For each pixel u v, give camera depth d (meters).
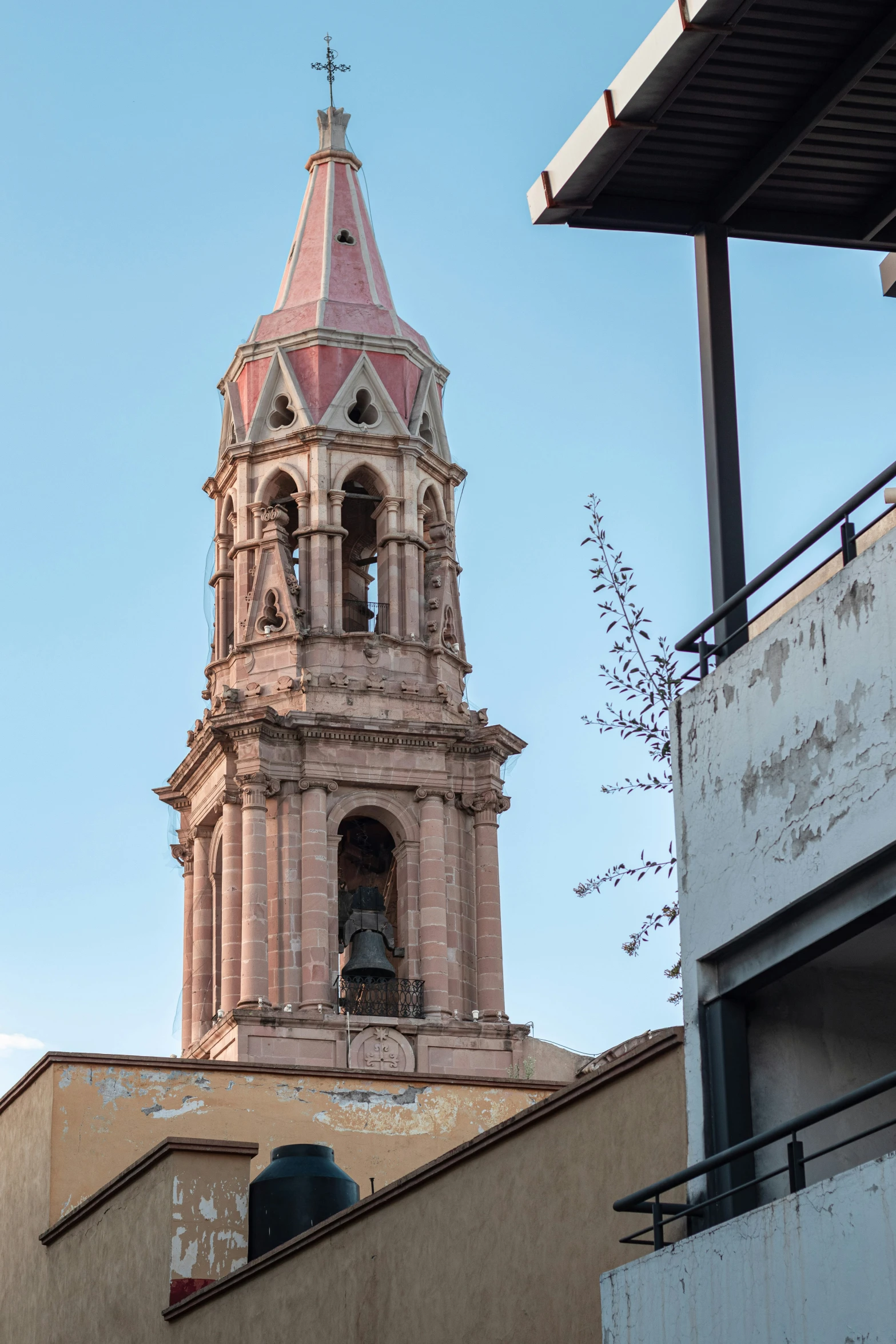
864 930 20.44
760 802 21.25
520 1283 24.97
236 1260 33.59
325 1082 41.31
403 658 77.12
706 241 24.56
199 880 77.69
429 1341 26.58
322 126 87.12
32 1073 41.19
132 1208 35.44
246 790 74.38
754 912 21.19
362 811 75.44
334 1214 31.47
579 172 23.72
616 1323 20.23
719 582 23.30
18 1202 41.22
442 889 74.69
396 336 80.56
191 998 76.75
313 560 77.19
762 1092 22.17
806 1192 17.88
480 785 76.56
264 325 81.06
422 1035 72.44
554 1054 74.50
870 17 22.12
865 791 19.72
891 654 19.45
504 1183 25.62
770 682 21.25
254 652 76.94
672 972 28.00
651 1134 23.02
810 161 24.27
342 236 84.19
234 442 79.50
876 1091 17.44
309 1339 29.39
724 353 24.12
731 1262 18.70
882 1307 16.91
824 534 20.67
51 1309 38.31
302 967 72.88
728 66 22.73
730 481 23.56
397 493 78.56
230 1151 34.19
